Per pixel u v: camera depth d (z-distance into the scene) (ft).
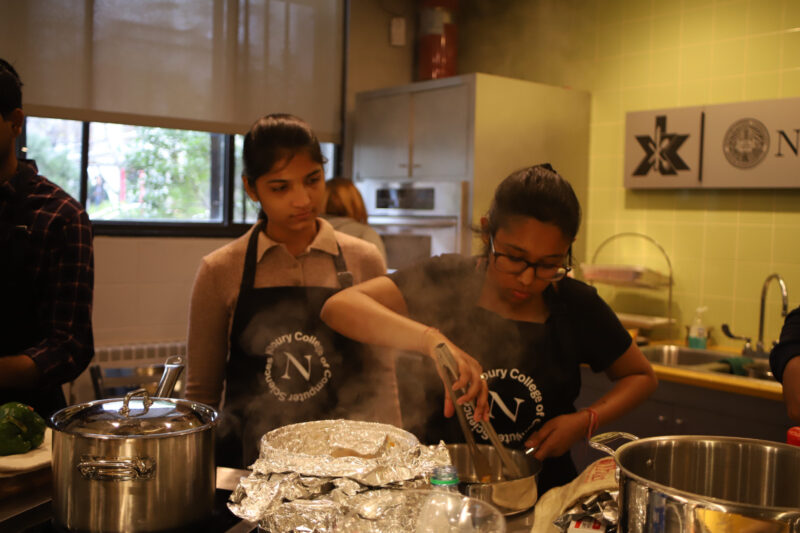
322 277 5.40
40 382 4.94
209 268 5.26
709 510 2.26
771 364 4.70
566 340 4.51
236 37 11.97
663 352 10.28
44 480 3.84
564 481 4.33
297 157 4.90
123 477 3.01
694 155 10.33
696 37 10.48
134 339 11.43
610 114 11.64
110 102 10.89
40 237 5.20
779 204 9.71
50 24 10.34
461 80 10.82
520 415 4.44
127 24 10.96
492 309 4.54
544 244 3.92
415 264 4.72
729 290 10.28
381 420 5.18
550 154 11.47
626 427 9.26
